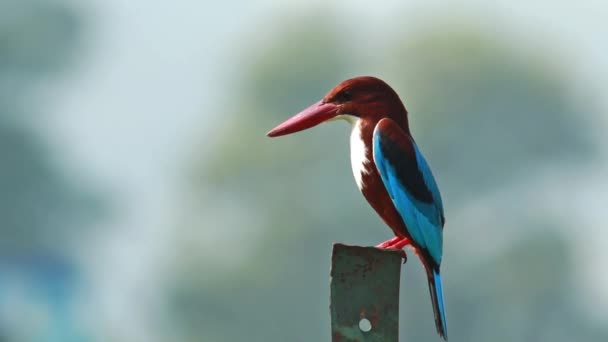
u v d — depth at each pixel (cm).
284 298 4212
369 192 781
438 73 4547
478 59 4525
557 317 4225
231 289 4169
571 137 4634
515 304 4225
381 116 783
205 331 4216
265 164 4334
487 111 4550
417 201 769
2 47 4703
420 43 4547
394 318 572
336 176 4328
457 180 4547
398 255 573
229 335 4178
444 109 4550
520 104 4581
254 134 4394
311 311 4228
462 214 4522
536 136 4612
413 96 4562
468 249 4409
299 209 4272
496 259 4269
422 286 4169
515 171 4566
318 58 4512
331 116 786
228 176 4312
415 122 4572
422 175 774
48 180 4566
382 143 773
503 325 4222
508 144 4600
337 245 573
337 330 571
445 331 754
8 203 4506
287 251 4247
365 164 779
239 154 4344
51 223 4578
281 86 4491
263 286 4191
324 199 4306
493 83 4544
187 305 4175
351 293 573
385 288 573
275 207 4269
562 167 4631
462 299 4300
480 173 4550
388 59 4619
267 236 4241
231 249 4222
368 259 573
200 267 4184
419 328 4231
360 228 4325
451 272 4359
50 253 4519
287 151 4306
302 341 4259
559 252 4241
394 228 783
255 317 4172
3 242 4475
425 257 771
